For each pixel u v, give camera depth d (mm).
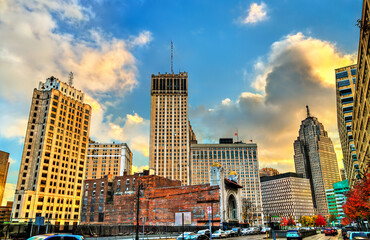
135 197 113125
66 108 156250
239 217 107688
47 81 163250
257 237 64062
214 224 87875
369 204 62594
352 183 156250
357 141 106000
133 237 57438
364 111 77875
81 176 156000
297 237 46750
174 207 99062
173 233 67812
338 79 134000
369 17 46625
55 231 62250
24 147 140125
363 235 33438
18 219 122688
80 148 159250
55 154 144000
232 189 107375
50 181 138500
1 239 54250
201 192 94438
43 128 144000
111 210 119188
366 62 62562
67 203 144375
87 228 63719
